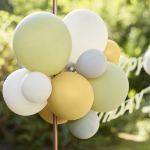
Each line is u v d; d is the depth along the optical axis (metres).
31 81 2.25
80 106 2.33
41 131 6.13
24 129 6.09
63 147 6.49
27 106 2.39
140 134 8.19
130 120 7.71
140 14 7.71
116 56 2.73
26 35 2.24
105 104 2.46
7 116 5.91
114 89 2.45
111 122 7.43
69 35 2.31
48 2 7.23
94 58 2.36
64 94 2.31
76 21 2.49
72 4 6.88
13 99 2.39
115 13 7.46
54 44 2.24
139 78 7.49
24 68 2.47
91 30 2.48
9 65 5.22
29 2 7.13
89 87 2.37
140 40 7.70
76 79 2.35
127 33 7.73
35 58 2.24
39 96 2.26
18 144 6.12
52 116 2.65
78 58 2.41
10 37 5.01
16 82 2.40
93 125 2.56
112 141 7.48
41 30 2.24
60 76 2.37
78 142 6.77
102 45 2.54
